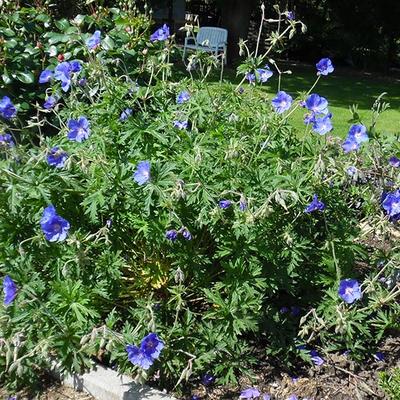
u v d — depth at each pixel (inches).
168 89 66.4
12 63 90.4
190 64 66.1
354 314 53.6
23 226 53.1
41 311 48.4
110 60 76.0
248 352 55.2
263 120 59.4
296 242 53.4
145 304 51.6
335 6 329.4
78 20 82.8
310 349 56.6
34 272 51.7
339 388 53.4
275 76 260.8
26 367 50.1
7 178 50.7
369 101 211.3
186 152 54.6
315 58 351.3
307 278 56.9
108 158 55.8
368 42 331.6
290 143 60.8
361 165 65.1
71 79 61.0
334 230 57.4
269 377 54.2
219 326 51.7
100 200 50.2
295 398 50.4
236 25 294.4
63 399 51.7
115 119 58.3
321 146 58.2
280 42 65.7
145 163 49.9
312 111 57.7
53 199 52.2
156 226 51.3
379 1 318.7
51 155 52.0
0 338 49.2
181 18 381.1
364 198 66.7
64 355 48.0
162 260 55.6
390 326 56.3
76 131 54.3
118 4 121.2
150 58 73.0
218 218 50.3
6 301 46.6
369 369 55.8
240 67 66.7
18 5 104.6
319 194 56.2
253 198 50.8
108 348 45.9
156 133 54.5
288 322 56.4
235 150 52.9
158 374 52.1
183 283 55.7
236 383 52.0
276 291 58.2
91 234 52.9
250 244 52.0
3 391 52.7
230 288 51.4
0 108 61.0
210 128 60.7
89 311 49.4
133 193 51.7
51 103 64.1
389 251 60.1
